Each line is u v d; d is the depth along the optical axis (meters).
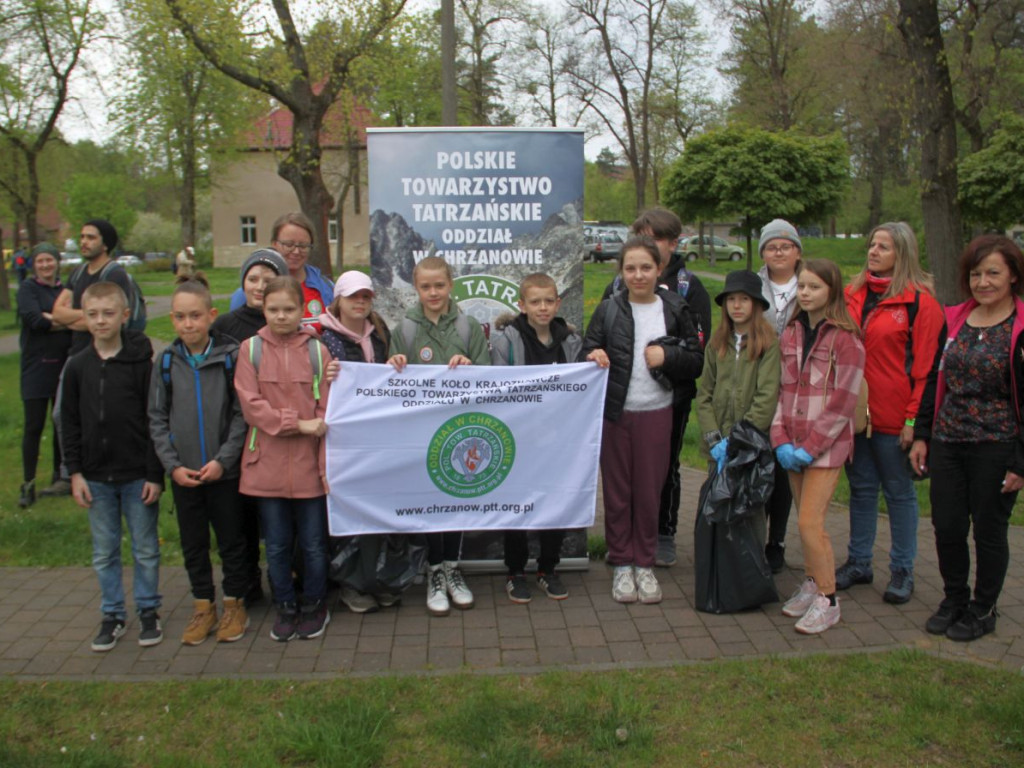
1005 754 3.19
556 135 4.88
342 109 18.78
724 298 4.45
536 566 5.05
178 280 8.21
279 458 4.07
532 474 4.52
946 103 11.35
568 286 5.00
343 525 4.31
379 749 3.22
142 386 4.07
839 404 4.17
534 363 4.55
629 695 3.60
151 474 4.04
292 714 3.46
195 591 4.18
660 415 4.55
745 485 4.30
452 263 4.93
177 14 15.38
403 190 4.87
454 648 4.11
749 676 3.77
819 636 4.20
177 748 3.28
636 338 4.54
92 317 3.90
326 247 17.67
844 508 6.28
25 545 5.45
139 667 3.92
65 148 28.55
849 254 36.44
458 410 4.39
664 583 4.93
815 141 21.09
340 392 4.25
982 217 17.73
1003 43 20.03
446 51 7.55
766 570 4.47
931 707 3.49
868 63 23.41
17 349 16.36
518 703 3.54
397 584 4.49
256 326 4.49
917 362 4.29
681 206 21.97
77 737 3.35
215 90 28.78
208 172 34.75
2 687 3.72
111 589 4.15
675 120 39.22
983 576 4.12
